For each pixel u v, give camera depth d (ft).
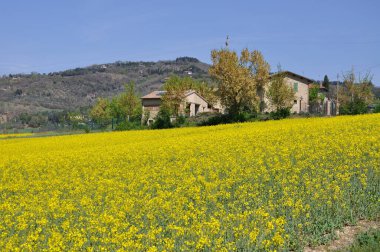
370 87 210.38
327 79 400.88
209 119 196.24
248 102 205.05
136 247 33.42
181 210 41.55
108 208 46.01
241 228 34.24
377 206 40.63
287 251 33.45
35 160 83.92
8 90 543.80
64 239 36.24
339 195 41.83
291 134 85.97
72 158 82.43
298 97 234.58
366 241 34.32
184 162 69.26
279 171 54.44
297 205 39.11
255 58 209.67
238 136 90.79
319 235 36.29
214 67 200.23
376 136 72.38
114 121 269.03
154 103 259.60
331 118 125.18
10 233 40.42
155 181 57.52
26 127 363.35
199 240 32.53
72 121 327.67
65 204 46.26
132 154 80.12
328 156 59.93
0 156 101.14
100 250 33.60
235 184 51.55
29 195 56.18
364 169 51.16
